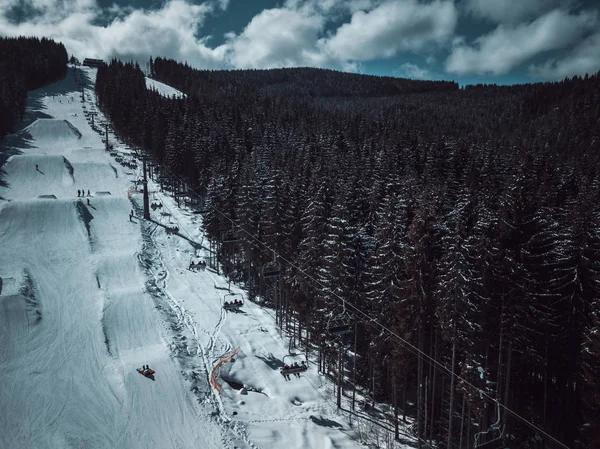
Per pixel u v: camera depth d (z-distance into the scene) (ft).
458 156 266.77
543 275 107.04
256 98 646.33
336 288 117.08
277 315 172.55
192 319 166.50
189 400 118.11
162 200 298.35
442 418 119.44
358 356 137.49
